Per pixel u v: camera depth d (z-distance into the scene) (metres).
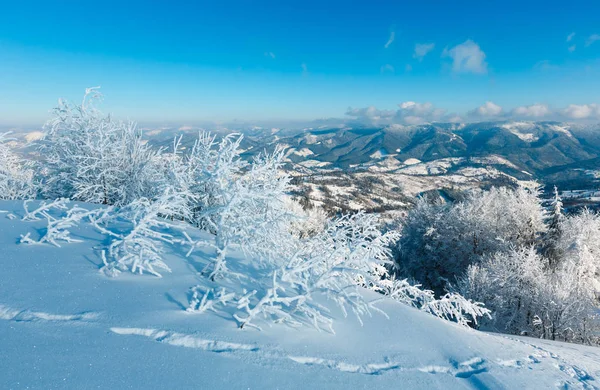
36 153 8.53
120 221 5.13
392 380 2.57
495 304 16.06
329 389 2.28
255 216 4.63
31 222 4.75
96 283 3.25
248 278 3.93
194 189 6.15
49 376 1.90
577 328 14.25
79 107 8.17
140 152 8.60
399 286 5.54
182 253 4.43
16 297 2.77
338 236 5.17
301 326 3.22
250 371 2.30
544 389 2.86
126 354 2.23
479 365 3.11
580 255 19.69
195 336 2.60
